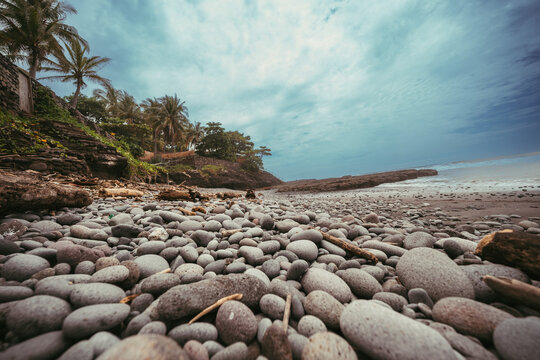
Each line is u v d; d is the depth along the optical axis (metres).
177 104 39.59
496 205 5.88
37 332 1.04
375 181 22.45
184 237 2.80
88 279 1.46
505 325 1.04
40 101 14.01
